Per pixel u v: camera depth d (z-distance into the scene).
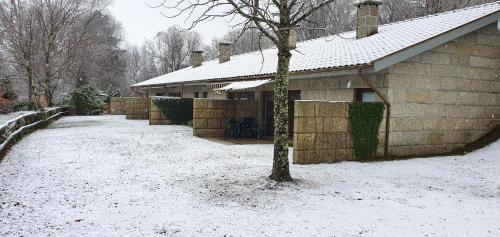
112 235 5.13
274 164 8.27
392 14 35.69
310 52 17.41
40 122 20.08
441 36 12.16
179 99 23.56
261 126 17.92
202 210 6.26
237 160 10.80
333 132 10.94
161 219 5.80
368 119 11.47
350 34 19.30
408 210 6.55
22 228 5.30
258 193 7.29
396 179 8.95
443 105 12.97
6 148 11.82
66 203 6.50
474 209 6.72
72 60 33.91
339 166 10.33
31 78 29.08
